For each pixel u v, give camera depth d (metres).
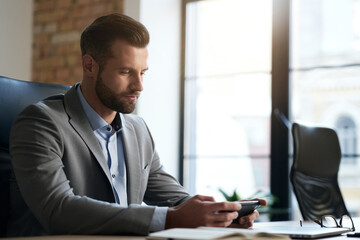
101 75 1.42
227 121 3.84
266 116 3.71
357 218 1.98
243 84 3.81
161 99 3.81
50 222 1.19
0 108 1.51
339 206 2.41
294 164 2.33
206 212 1.14
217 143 3.86
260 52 3.76
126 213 1.13
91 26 1.45
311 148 2.39
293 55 3.67
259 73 3.75
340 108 3.75
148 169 1.62
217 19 3.92
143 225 1.11
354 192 4.22
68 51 3.96
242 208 1.25
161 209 1.15
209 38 3.94
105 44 1.41
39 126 1.34
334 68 3.67
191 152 3.93
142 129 1.66
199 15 3.98
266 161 3.68
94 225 1.14
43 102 1.44
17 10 4.08
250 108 3.76
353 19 4.04
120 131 1.56
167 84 3.85
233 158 3.80
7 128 1.52
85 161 1.40
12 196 1.43
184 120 3.91
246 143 3.77
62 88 1.69
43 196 1.22
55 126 1.37
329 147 2.48
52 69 4.03
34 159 1.28
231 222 1.28
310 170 2.37
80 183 1.38
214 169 3.86
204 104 3.93
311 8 3.85
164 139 3.83
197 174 3.90
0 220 1.41
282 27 3.64
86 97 1.50
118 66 1.40
